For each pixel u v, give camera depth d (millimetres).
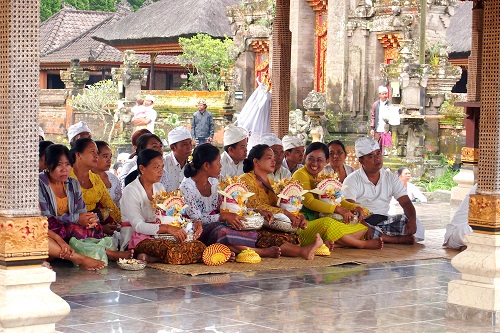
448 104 25266
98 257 10172
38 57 6883
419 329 7934
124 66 34188
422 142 23453
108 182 11938
